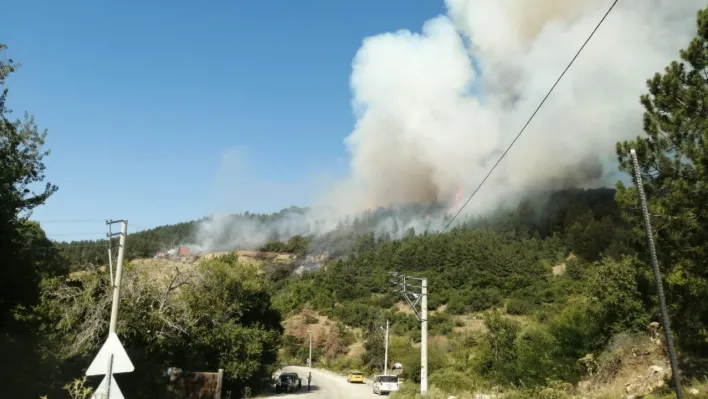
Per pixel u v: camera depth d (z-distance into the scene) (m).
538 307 96.88
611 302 30.02
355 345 106.75
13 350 16.92
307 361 110.12
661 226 16.36
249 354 37.53
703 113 15.86
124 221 19.06
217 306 37.12
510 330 44.25
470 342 64.44
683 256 16.19
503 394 29.44
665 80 16.31
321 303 134.38
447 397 32.91
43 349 19.22
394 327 102.75
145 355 24.92
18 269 17.25
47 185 19.61
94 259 25.73
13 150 18.73
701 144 15.49
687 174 16.16
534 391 25.69
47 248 21.62
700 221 15.62
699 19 15.93
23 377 17.02
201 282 31.67
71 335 22.25
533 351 34.22
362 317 116.50
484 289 116.50
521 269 123.25
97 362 10.03
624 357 24.80
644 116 16.95
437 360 58.78
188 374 27.89
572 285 102.50
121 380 22.92
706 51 15.85
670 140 16.48
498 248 137.88
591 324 32.12
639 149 16.69
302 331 116.88
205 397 27.59
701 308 16.41
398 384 46.56
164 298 26.47
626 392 20.58
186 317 27.38
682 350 19.91
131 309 24.50
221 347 35.50
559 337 33.03
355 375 67.75
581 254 130.38
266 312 47.44
